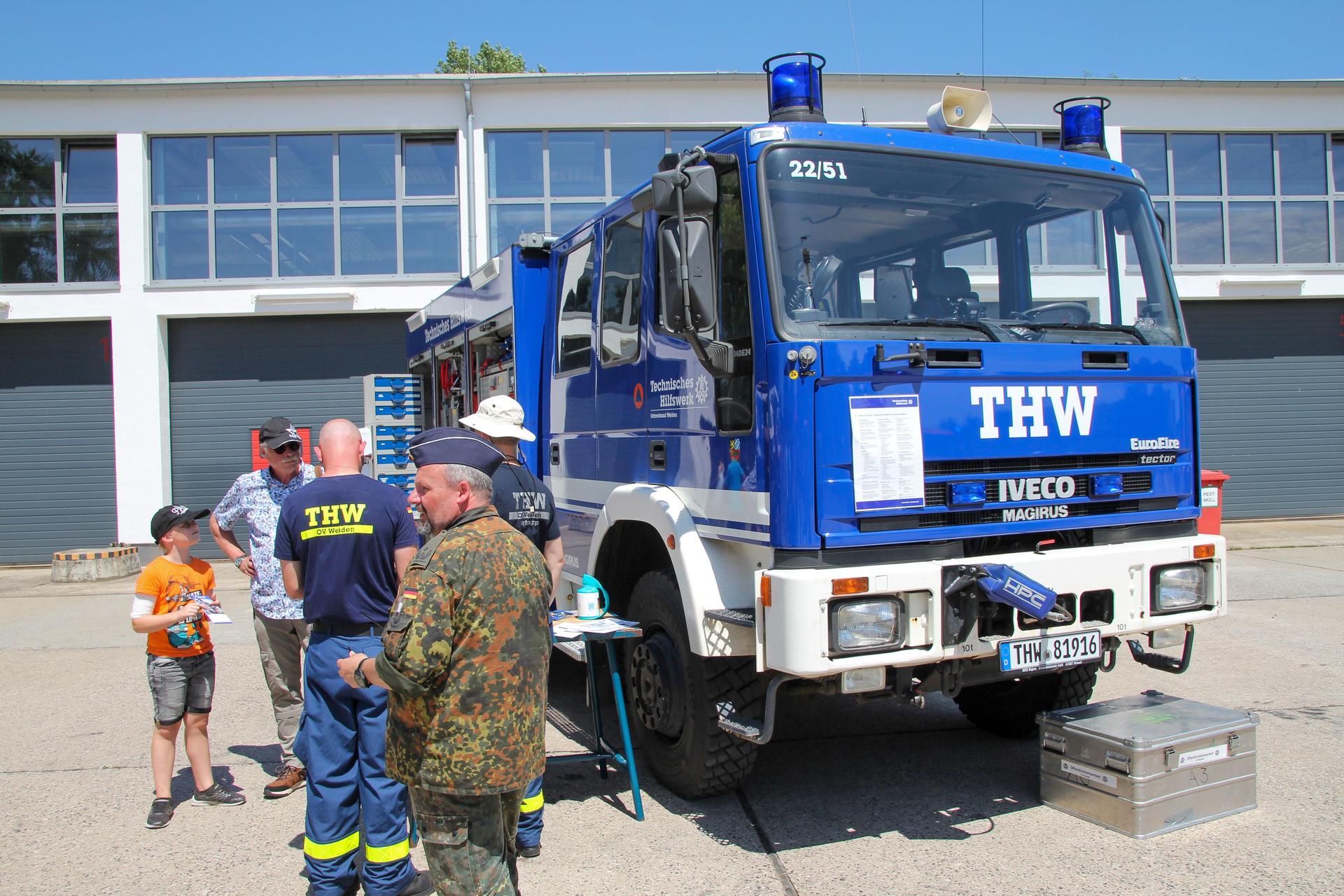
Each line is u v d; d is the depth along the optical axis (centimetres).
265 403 1450
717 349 375
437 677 260
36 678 740
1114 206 448
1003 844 390
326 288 1408
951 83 1425
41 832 432
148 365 1406
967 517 377
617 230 491
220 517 479
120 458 1405
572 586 548
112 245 1427
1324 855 372
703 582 396
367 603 352
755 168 377
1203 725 411
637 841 404
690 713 423
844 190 392
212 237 1419
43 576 1356
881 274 393
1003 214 425
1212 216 1517
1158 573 401
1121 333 429
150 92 1388
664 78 1404
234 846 414
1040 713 441
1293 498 1565
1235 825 403
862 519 358
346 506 351
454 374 761
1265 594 948
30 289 1400
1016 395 385
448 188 1431
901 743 529
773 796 451
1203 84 1470
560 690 653
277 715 477
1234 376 1555
